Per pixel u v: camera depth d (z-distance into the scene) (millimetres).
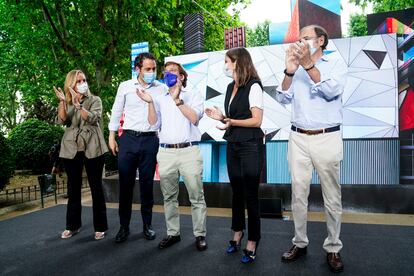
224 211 4266
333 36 4184
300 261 2473
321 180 2363
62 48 7660
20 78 10422
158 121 3076
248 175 2422
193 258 2598
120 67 8180
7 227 3656
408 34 4012
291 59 2273
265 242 2930
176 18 9289
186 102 2818
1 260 2664
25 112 15477
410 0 6895
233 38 4633
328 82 2164
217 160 4660
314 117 2312
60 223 3805
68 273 2385
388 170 3994
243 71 2479
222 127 2379
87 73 7441
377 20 4207
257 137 2443
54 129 9195
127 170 3018
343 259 2490
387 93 3988
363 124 4062
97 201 3170
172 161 2799
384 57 3990
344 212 4031
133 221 3785
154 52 7469
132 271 2387
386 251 2641
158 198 4754
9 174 5203
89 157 3072
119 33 7395
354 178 4109
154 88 3027
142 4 7145
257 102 2420
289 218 3793
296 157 2422
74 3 7219
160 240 3082
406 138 3938
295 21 4324
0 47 9359
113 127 3141
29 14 7496
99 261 2594
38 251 2857
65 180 7668
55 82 7758
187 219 3820
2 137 5258
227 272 2314
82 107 2955
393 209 3904
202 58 4730
